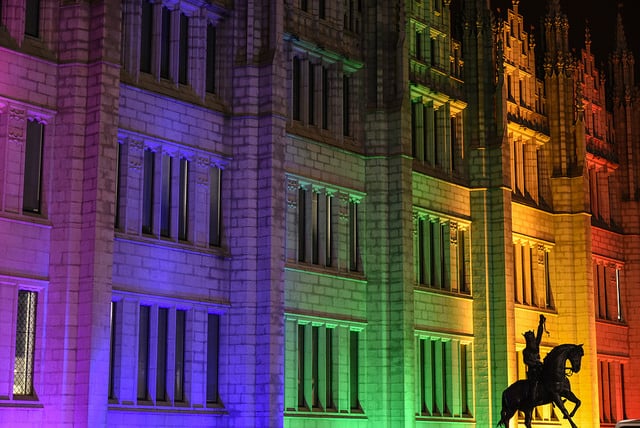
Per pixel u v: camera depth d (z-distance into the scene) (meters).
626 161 81.81
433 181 61.81
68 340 40.97
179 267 46.72
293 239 52.28
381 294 56.03
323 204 54.59
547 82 74.06
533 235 70.38
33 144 42.09
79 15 42.69
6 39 41.34
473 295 64.00
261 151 49.28
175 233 46.84
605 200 79.69
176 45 48.12
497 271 64.12
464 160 65.12
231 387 47.88
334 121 56.00
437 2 63.97
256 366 47.84
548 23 74.62
